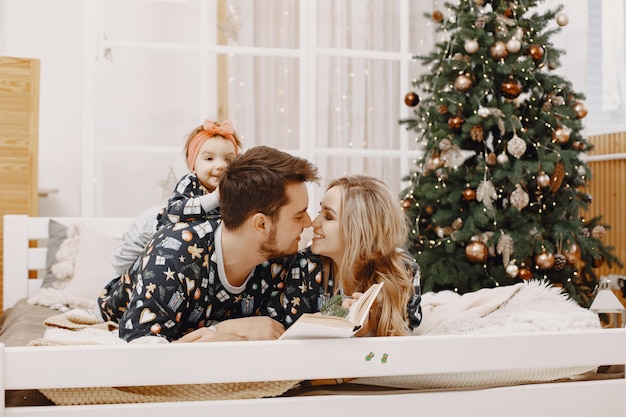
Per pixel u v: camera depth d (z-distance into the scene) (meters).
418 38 4.27
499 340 1.49
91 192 3.83
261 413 1.40
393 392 1.50
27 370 1.30
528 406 1.53
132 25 3.93
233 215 1.61
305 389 1.52
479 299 2.07
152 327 1.56
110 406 1.35
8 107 3.31
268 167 1.60
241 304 1.81
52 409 1.33
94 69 3.85
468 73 3.32
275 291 1.84
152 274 1.58
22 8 3.90
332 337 1.43
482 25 3.32
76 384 1.31
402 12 4.23
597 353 1.54
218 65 3.98
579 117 3.47
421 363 1.45
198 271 1.64
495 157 3.31
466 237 3.20
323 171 4.11
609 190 4.18
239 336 1.62
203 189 2.41
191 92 3.98
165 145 3.97
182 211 1.90
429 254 3.29
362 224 1.69
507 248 3.17
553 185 3.32
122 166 3.90
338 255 1.76
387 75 4.22
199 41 3.98
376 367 1.43
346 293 1.80
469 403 1.50
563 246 3.37
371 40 4.20
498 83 3.39
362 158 4.17
